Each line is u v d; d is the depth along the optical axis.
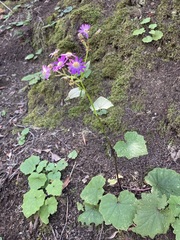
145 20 0.58
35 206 0.42
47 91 0.59
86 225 0.41
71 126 0.53
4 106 0.61
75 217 0.42
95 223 0.40
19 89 0.64
